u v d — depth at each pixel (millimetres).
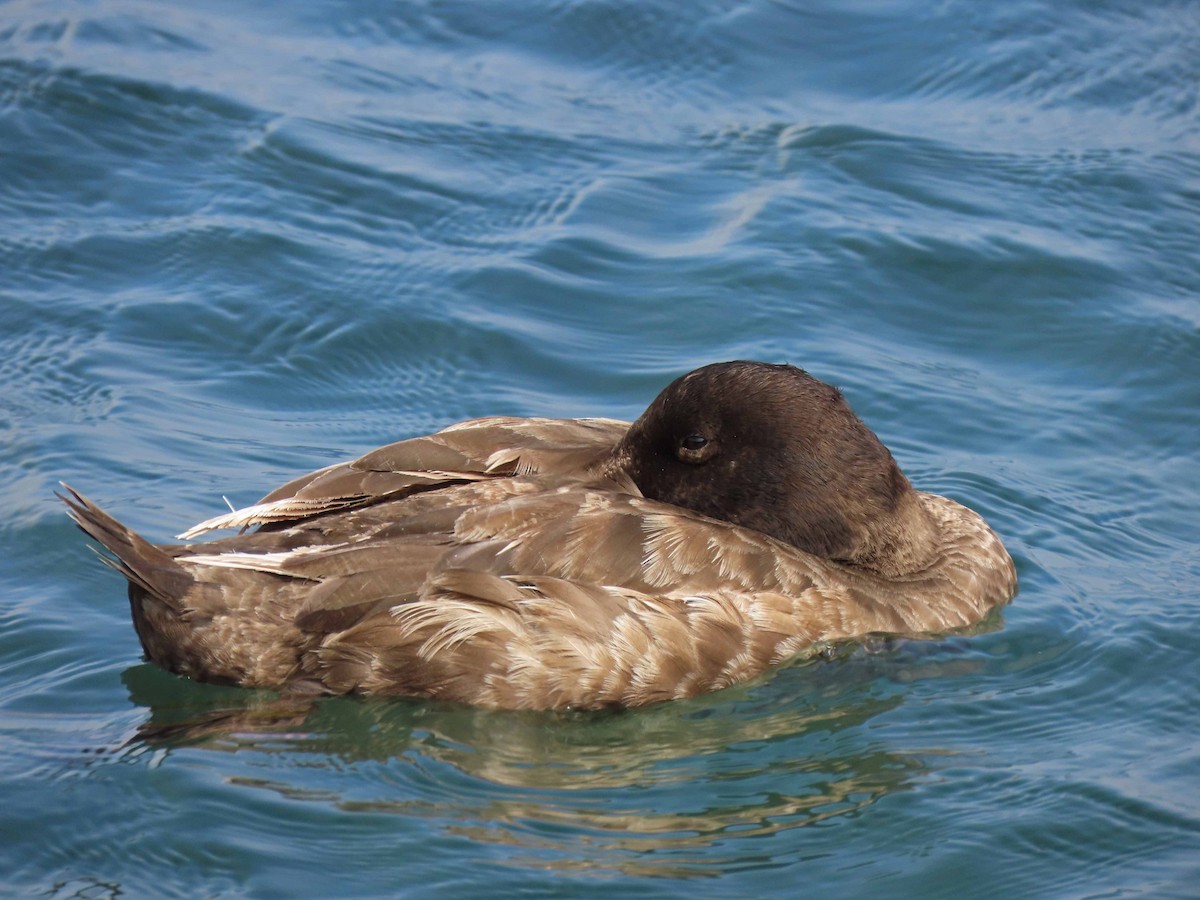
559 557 9344
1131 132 16469
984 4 18375
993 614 10672
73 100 15883
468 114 16406
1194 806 8516
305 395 12945
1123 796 8578
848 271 14477
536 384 13109
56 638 9945
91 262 14070
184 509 11336
